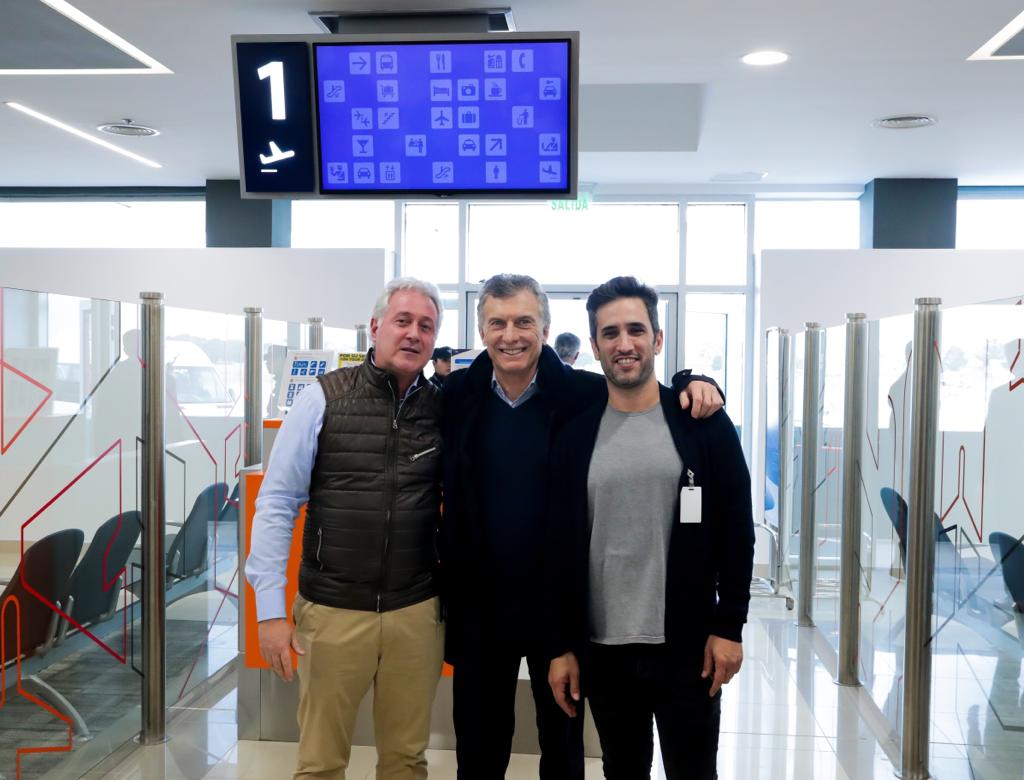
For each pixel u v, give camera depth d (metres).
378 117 3.54
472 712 2.23
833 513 4.48
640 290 2.04
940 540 2.98
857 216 7.84
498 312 2.11
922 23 3.91
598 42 4.17
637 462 2.03
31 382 2.59
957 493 2.81
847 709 3.75
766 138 5.98
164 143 6.24
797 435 5.32
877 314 6.82
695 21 3.90
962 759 2.80
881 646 3.65
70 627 2.85
